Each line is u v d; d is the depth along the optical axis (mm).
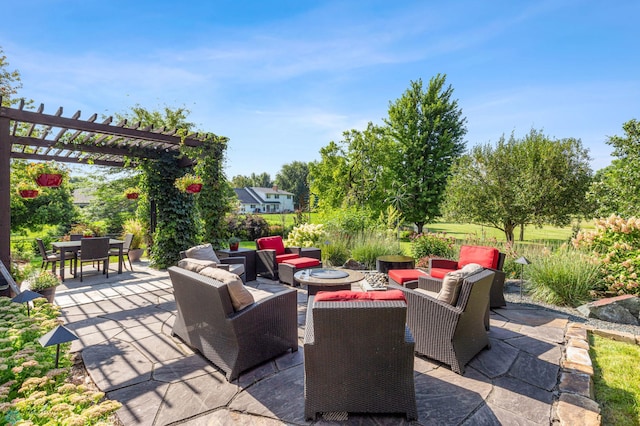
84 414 1745
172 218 7824
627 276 4668
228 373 2670
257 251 6273
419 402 2363
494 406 2311
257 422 2152
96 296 5219
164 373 2770
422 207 20906
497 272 4512
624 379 2693
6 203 4707
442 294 2910
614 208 8664
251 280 6180
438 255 7629
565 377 2643
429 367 2869
